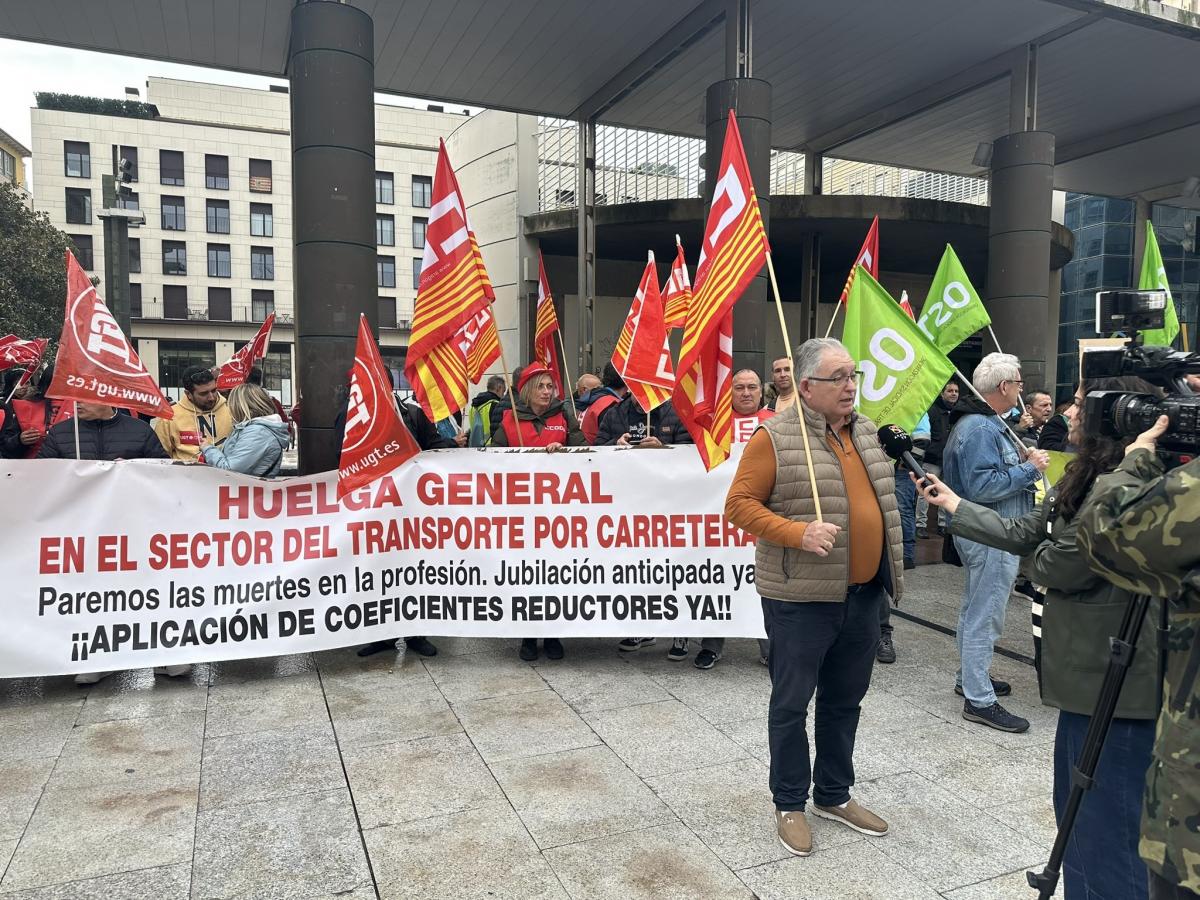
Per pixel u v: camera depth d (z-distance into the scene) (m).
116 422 5.14
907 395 4.45
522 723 4.05
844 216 12.16
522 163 13.51
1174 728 1.50
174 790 3.34
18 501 4.32
